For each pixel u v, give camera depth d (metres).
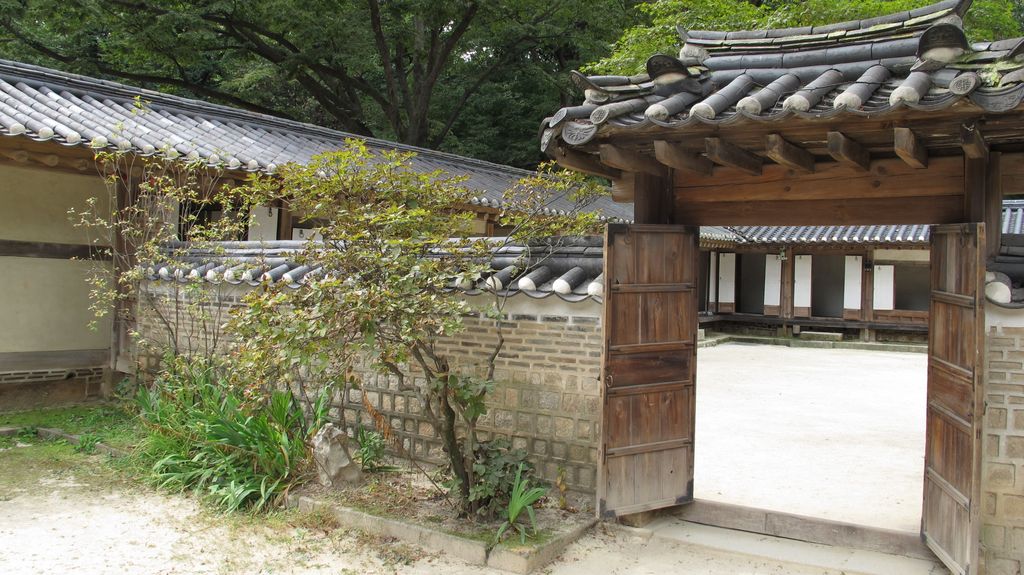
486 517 5.43
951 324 4.61
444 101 24.31
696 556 5.16
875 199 5.09
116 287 9.48
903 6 12.38
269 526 5.59
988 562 4.55
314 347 4.92
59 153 8.21
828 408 11.60
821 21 12.86
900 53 4.55
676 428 5.74
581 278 5.91
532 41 22.34
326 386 6.57
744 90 4.69
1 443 7.76
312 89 22.22
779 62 4.93
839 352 20.30
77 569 4.81
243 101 22.80
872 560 5.04
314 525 5.55
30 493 6.26
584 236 6.12
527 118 25.09
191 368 7.69
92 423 8.41
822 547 5.29
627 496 5.45
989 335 4.54
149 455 6.96
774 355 19.28
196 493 6.18
